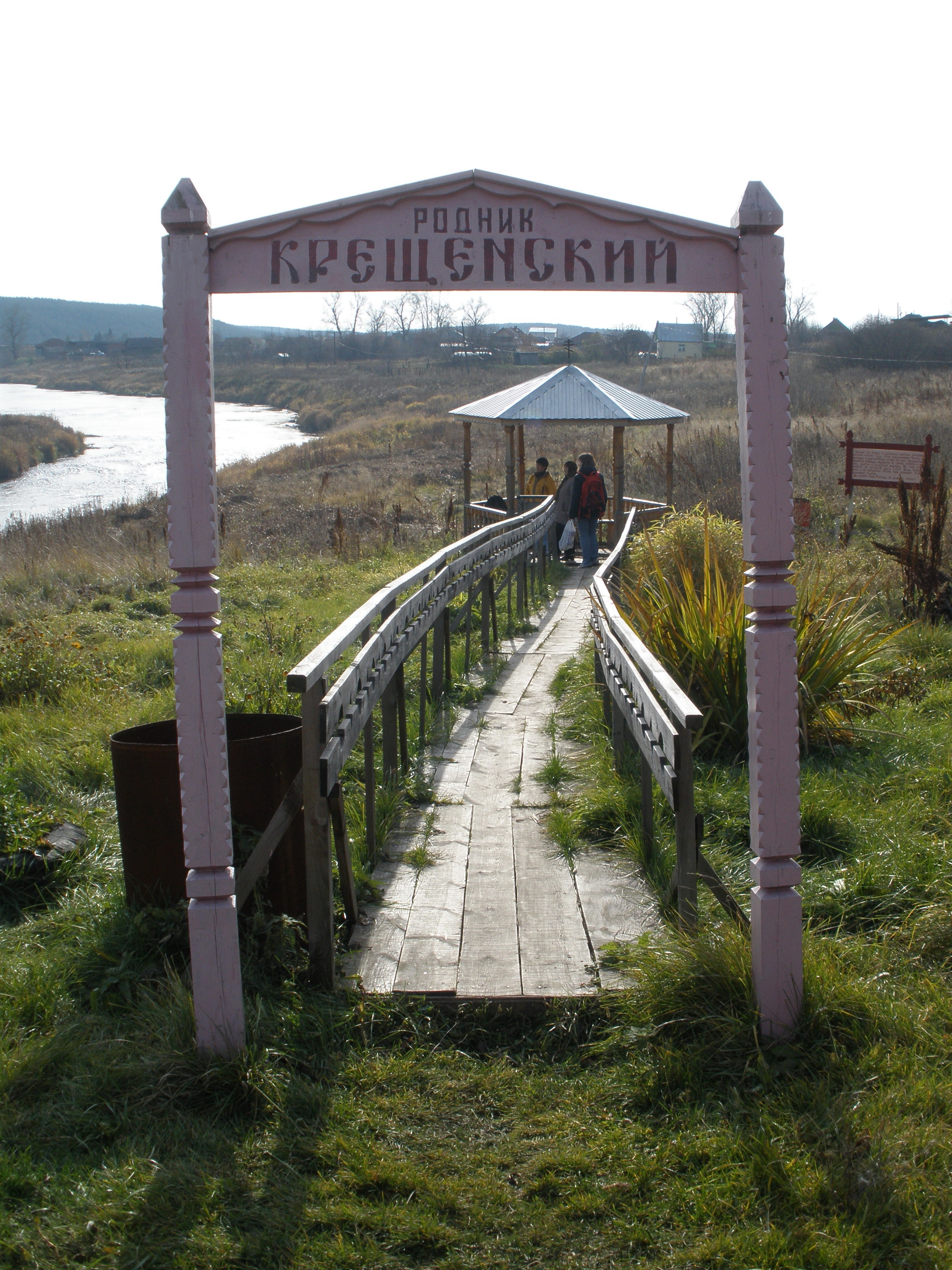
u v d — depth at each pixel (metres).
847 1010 3.50
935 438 22.91
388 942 4.24
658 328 91.12
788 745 3.38
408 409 67.62
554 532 16.72
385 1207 2.88
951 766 6.00
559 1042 3.70
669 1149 3.06
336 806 4.20
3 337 193.25
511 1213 2.87
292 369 113.81
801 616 6.75
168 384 3.25
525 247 3.41
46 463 46.28
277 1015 3.60
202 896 3.35
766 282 3.30
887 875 4.66
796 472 20.08
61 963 4.03
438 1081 3.48
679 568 9.10
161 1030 3.50
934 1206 2.75
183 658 3.29
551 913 4.48
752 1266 2.63
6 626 11.93
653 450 26.81
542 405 16.50
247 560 17.23
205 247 3.29
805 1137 3.04
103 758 6.46
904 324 55.69
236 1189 2.93
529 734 7.23
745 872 4.76
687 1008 3.59
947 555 11.71
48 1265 2.66
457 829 5.51
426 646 6.93
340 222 3.38
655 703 4.35
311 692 3.75
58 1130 3.16
